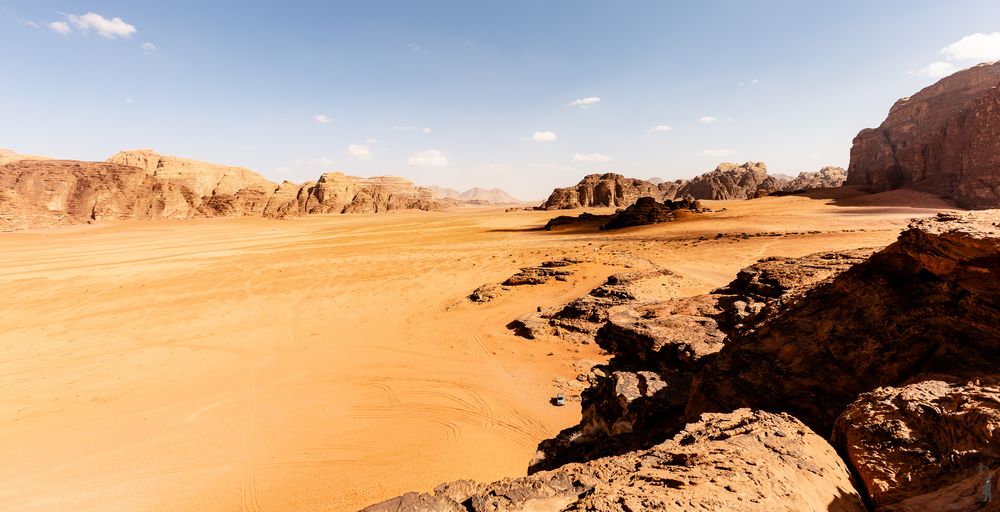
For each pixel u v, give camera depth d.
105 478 15.98
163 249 92.19
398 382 24.06
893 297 8.30
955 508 4.20
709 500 4.67
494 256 66.69
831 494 5.18
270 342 32.94
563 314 31.55
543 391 21.77
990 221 7.13
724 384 9.52
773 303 12.07
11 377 27.17
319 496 14.38
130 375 27.11
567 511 4.95
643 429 11.09
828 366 8.46
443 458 16.27
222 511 13.91
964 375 6.51
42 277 60.19
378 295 46.75
